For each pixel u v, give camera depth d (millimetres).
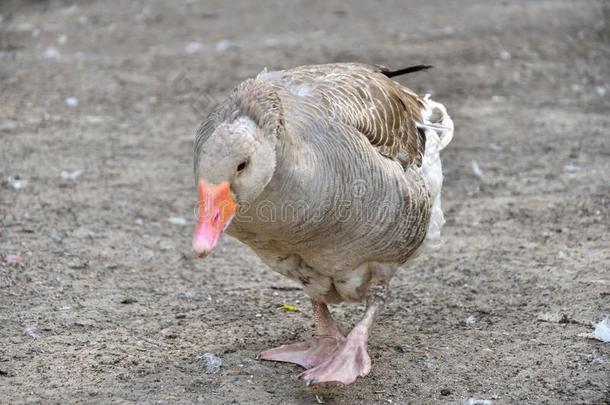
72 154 18719
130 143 19656
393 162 9312
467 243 13867
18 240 13773
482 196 16188
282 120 7789
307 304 11789
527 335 10594
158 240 14109
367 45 29969
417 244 9594
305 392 9180
